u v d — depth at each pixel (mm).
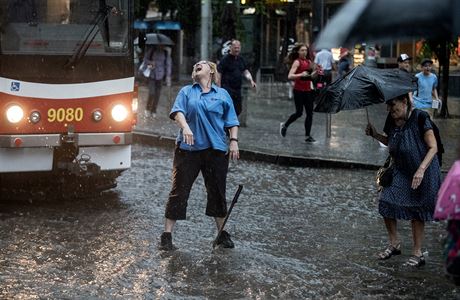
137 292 7160
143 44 11500
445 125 20766
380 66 30312
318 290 7320
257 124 20938
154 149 17156
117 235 9227
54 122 10398
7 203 10883
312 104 17250
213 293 7168
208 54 22062
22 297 6953
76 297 6988
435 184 7988
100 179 11492
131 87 10891
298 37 37688
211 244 8914
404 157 7984
